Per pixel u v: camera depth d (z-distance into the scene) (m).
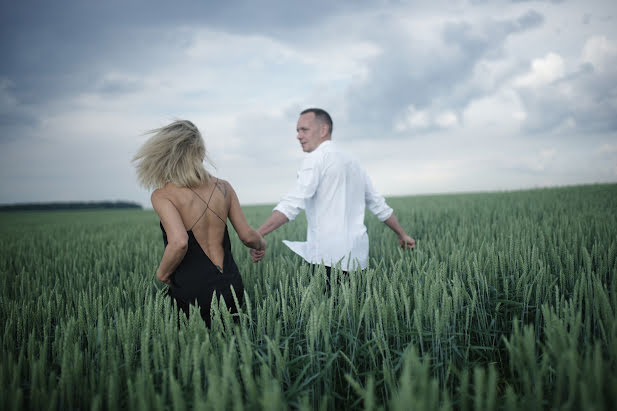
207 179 2.12
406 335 1.87
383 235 4.88
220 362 1.53
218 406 1.12
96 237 7.06
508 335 2.17
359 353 1.77
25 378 1.63
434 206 10.40
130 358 1.51
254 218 10.67
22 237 8.26
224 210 2.21
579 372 1.24
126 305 2.48
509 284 2.49
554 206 7.38
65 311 2.60
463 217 6.31
